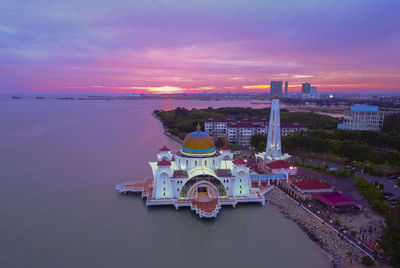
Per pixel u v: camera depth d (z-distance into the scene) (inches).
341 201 3415.4
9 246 2805.1
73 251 2751.0
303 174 4842.5
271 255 2741.1
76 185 4421.8
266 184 4495.6
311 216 3388.3
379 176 4690.0
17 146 7111.2
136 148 7042.3
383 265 2459.4
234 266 2581.2
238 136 7824.8
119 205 3750.0
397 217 2359.7
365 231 2955.2
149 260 2647.6
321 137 6998.0
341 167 5319.9
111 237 3011.8
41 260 2608.3
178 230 3184.1
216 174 3922.2
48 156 6127.0
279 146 5270.7
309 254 2738.7
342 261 2576.3
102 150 6781.5
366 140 6781.5
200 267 2564.0
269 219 3444.9
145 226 3250.5
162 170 3752.5
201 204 3671.3
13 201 3814.0
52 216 3417.8
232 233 3134.8
